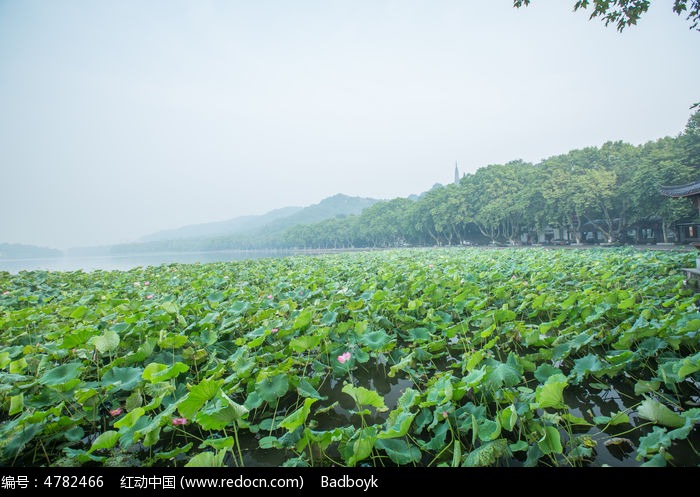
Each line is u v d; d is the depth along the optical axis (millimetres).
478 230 60406
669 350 4328
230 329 5277
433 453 3021
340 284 9461
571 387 4094
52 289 11445
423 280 8758
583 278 9531
